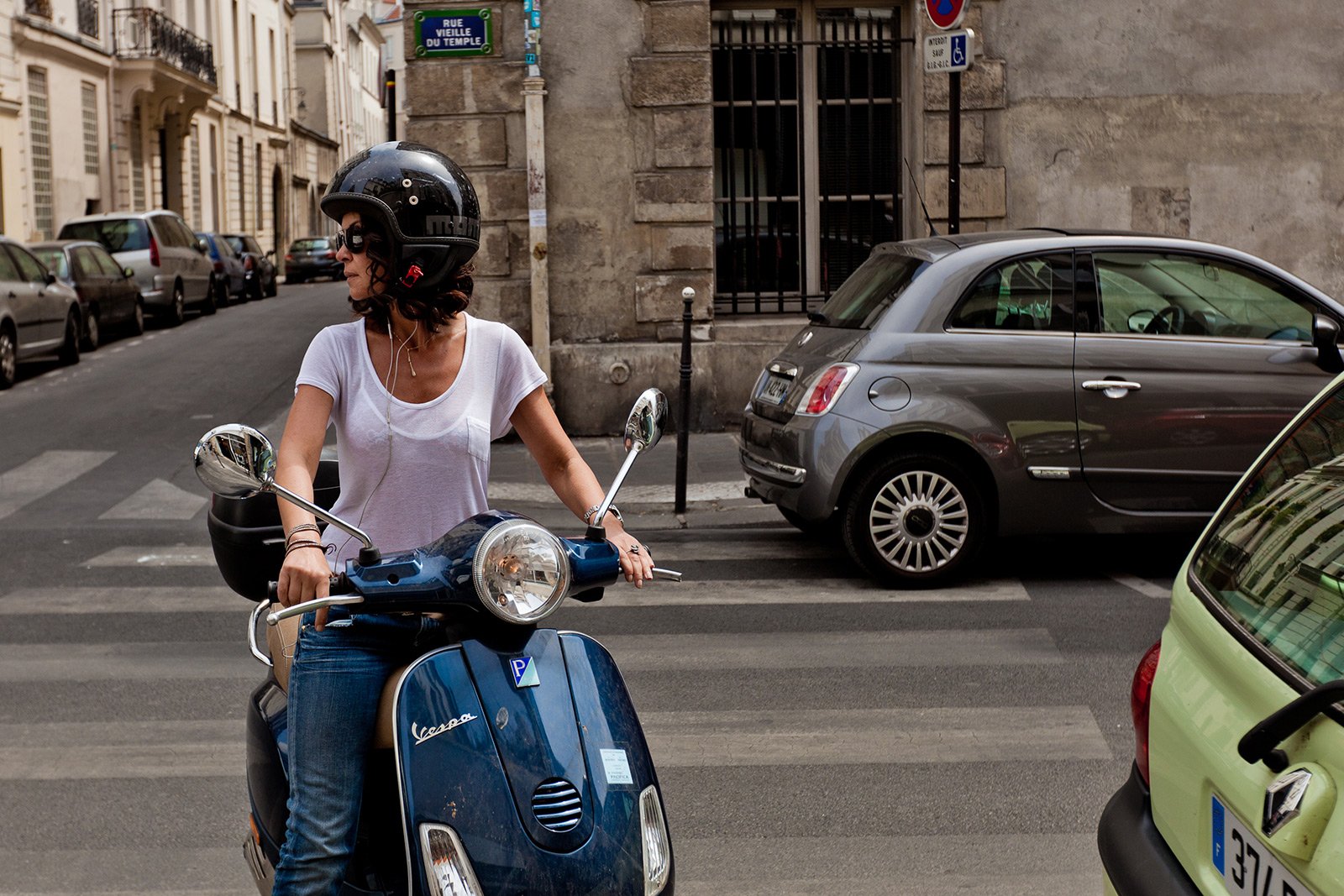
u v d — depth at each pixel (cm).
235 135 4756
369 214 292
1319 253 1291
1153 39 1269
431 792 263
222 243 3086
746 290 1319
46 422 1428
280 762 325
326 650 289
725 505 983
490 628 279
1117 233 793
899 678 609
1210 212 1287
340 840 285
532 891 258
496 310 1274
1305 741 224
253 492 272
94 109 3422
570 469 322
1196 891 256
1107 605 727
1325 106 1277
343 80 7250
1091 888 413
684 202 1265
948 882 419
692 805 479
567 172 1265
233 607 750
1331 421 287
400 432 301
